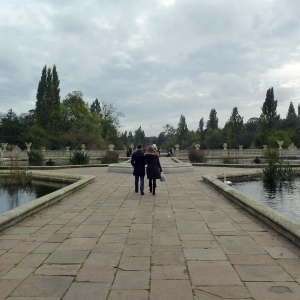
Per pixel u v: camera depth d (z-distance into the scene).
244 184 13.09
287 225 4.50
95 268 3.37
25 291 2.83
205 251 3.90
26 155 37.75
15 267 3.42
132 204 7.39
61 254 3.84
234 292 2.76
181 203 7.44
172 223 5.44
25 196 11.24
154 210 6.62
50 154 38.66
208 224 5.33
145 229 5.04
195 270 3.28
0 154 35.22
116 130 64.38
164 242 4.31
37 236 4.68
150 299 2.65
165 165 16.06
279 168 14.01
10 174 14.41
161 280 3.04
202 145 79.31
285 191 11.41
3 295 2.75
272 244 4.16
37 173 15.40
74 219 5.84
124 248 4.06
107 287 2.90
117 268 3.36
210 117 84.38
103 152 41.75
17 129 56.00
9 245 4.24
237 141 67.94
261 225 5.23
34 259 3.67
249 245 4.12
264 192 11.21
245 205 6.54
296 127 58.84
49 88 52.53
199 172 16.14
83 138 48.47
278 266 3.37
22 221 5.68
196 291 2.79
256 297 2.67
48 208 6.96
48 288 2.88
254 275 3.13
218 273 3.20
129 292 2.79
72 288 2.88
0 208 9.34
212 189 9.84
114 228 5.13
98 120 61.69
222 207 6.88
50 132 51.88
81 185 10.38
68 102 60.69
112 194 9.05
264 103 60.44
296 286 2.88
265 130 58.44
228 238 4.48
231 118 69.75
